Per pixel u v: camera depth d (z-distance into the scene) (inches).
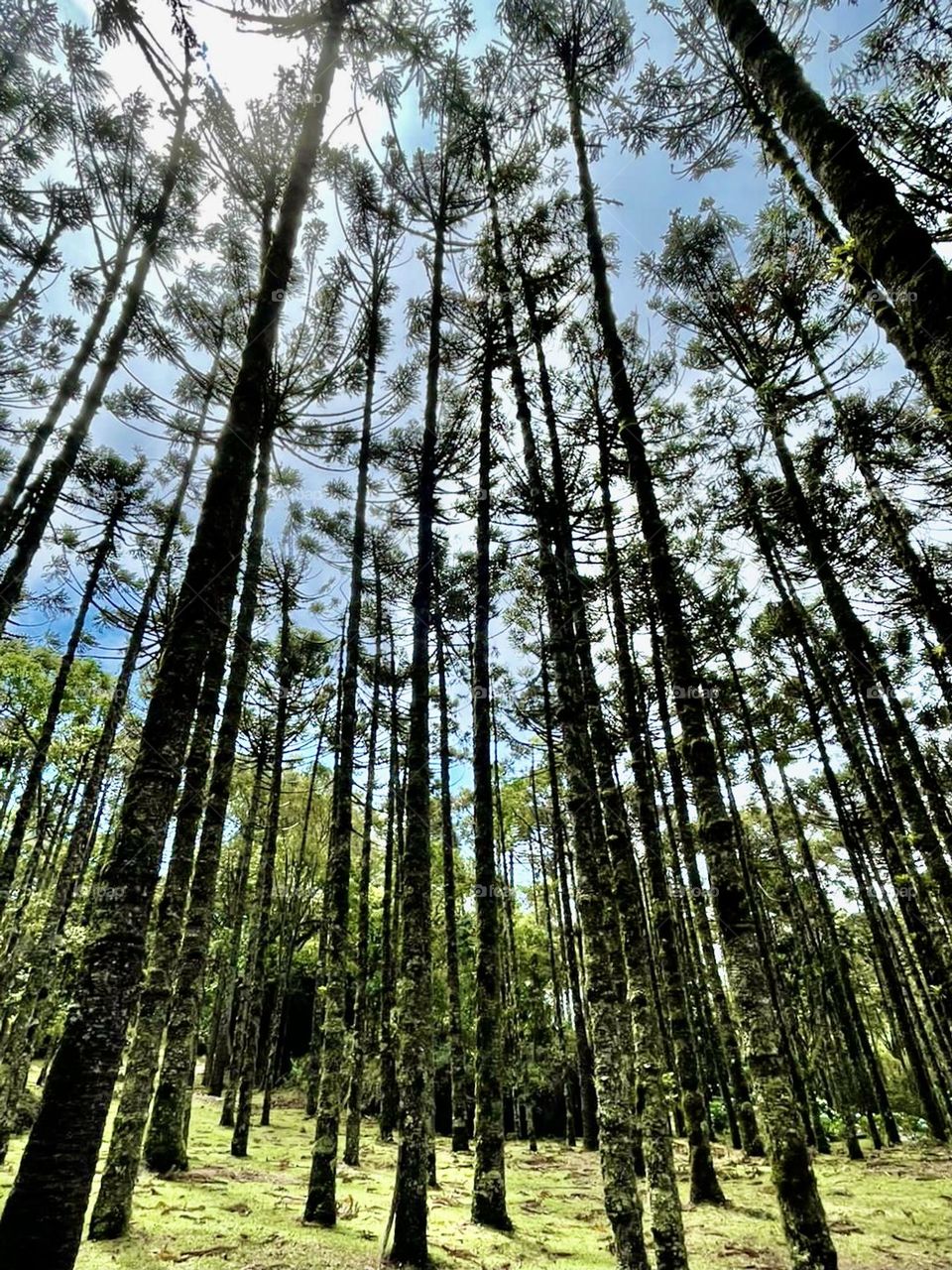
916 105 235.0
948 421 137.3
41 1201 116.1
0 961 570.9
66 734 729.6
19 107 393.1
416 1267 243.9
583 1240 304.0
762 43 161.8
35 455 436.1
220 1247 240.4
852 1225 345.1
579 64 337.4
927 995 532.1
